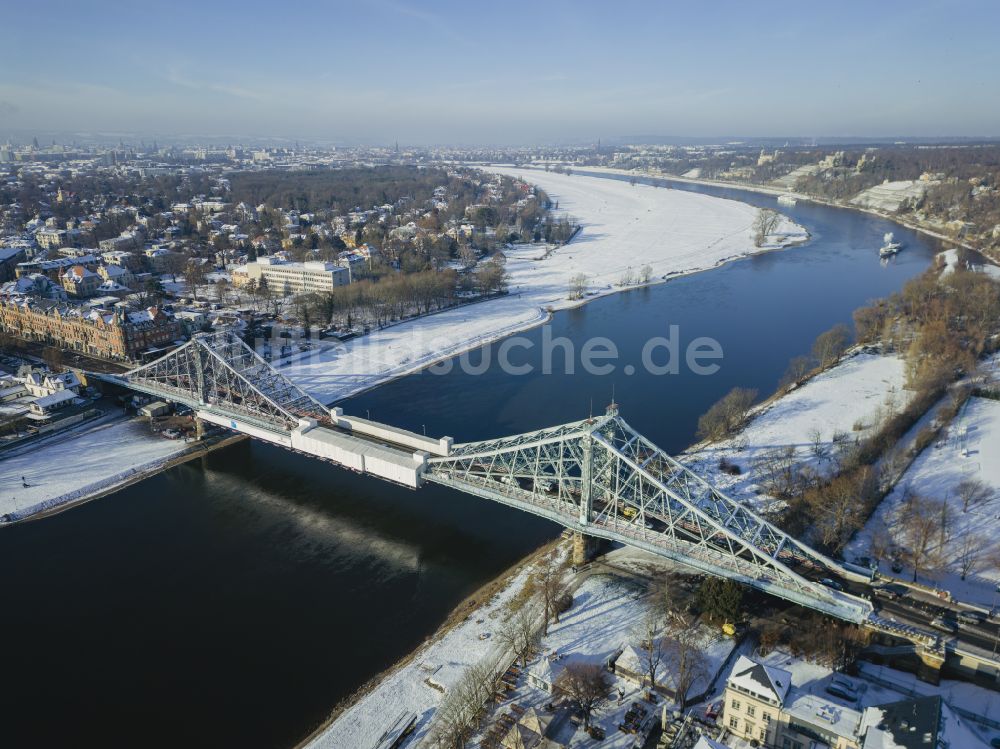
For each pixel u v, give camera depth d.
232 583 149.62
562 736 106.94
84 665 126.38
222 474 198.12
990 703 110.88
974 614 125.06
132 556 159.25
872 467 186.88
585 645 126.69
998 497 171.00
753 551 129.38
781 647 124.69
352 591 147.38
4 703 117.88
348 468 181.50
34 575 152.12
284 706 117.50
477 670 120.56
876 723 95.81
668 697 113.75
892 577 140.62
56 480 191.50
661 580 145.25
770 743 103.25
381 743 106.94
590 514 146.50
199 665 126.38
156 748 109.31
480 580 151.00
